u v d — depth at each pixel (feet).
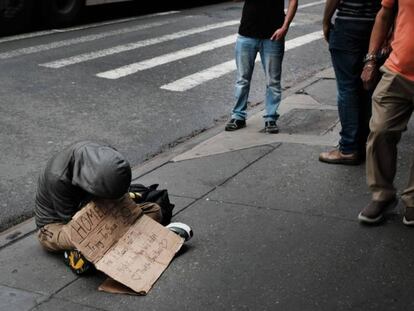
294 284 12.42
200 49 36.73
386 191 14.48
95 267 12.72
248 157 19.34
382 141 14.07
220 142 20.99
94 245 12.82
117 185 12.73
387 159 14.26
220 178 17.80
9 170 19.62
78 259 12.90
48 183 13.56
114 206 13.35
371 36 15.76
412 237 14.07
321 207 15.70
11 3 39.29
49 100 26.58
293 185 17.08
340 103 17.89
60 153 13.73
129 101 26.81
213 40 39.34
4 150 21.17
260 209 15.70
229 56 35.19
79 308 11.94
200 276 12.80
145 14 49.90
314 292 12.14
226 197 16.48
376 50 15.66
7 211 16.98
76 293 12.45
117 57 34.35
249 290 12.28
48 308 11.96
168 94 27.96
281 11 21.29
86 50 35.81
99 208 13.17
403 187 16.56
